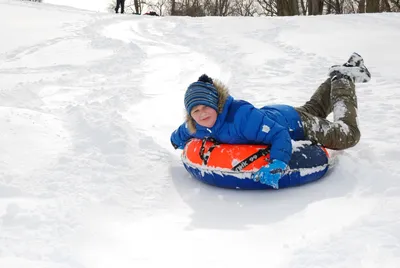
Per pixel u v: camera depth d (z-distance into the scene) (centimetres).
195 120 394
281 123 414
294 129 422
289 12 3434
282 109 429
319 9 3659
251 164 387
